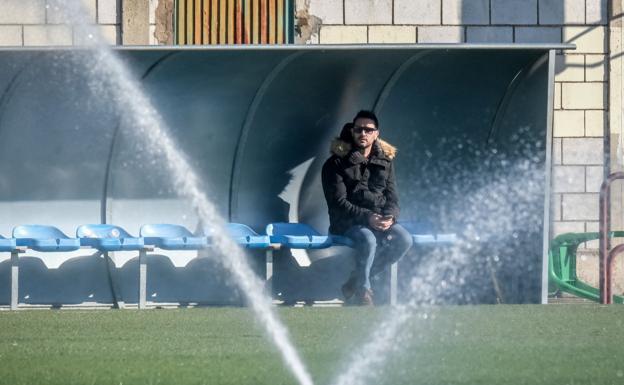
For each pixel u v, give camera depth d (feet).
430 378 85.46
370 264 148.25
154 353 97.76
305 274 157.69
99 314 134.82
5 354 97.25
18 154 155.53
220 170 159.43
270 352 98.43
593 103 187.52
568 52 187.11
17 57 150.82
